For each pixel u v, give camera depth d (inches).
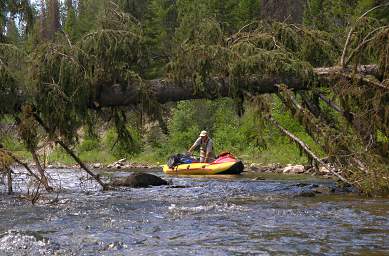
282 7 1600.6
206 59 625.3
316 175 922.7
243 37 689.6
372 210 439.8
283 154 1176.8
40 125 609.9
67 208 458.3
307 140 1146.0
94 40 600.4
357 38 641.6
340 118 693.9
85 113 609.6
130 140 700.7
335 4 1338.6
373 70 633.6
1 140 609.6
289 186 684.7
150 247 296.8
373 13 1284.4
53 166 1291.8
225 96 653.3
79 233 336.8
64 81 581.9
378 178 555.8
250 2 1691.7
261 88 650.2
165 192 615.2
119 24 630.5
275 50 649.0
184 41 654.5
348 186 636.7
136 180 690.8
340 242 309.4
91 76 592.4
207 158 979.9
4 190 623.8
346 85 619.8
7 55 573.6
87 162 1400.1
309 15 1403.8
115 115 672.4
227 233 336.2
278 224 369.7
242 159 1243.2
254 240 315.0
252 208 453.4
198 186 693.9
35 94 579.8
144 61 636.7
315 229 349.4
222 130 1402.6
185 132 1407.5
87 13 1258.0
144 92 625.0
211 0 1635.1
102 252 285.4
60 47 591.5
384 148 598.5
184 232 340.2
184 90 642.8
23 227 359.3
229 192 615.8
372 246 299.1
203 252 284.5
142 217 402.6
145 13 1657.2
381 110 598.2
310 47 695.1
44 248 294.0
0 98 577.3
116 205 480.7
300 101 783.1
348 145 588.4
